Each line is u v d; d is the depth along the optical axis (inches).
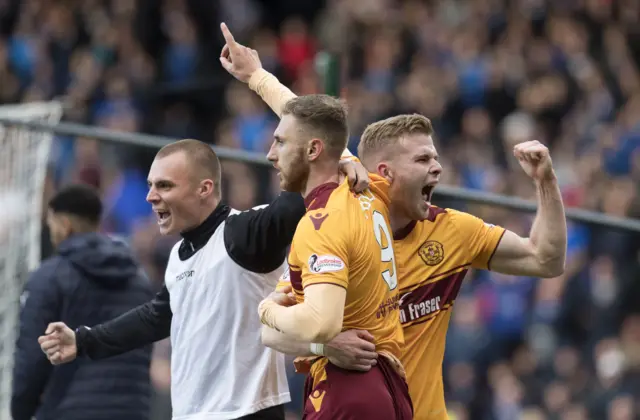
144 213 858.1
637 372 747.4
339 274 296.8
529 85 961.5
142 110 935.7
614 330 803.4
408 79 949.8
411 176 327.6
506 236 345.4
